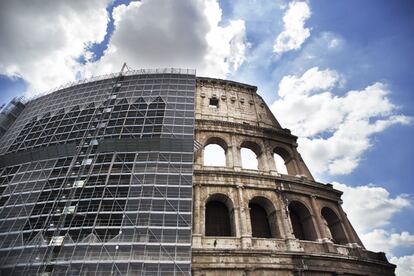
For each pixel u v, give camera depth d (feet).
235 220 114.83
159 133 131.13
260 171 135.64
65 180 114.93
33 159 131.03
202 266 97.60
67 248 92.89
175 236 96.12
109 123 139.54
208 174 125.59
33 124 156.56
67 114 153.28
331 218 139.13
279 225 118.73
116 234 96.94
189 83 160.97
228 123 151.64
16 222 104.94
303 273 103.81
